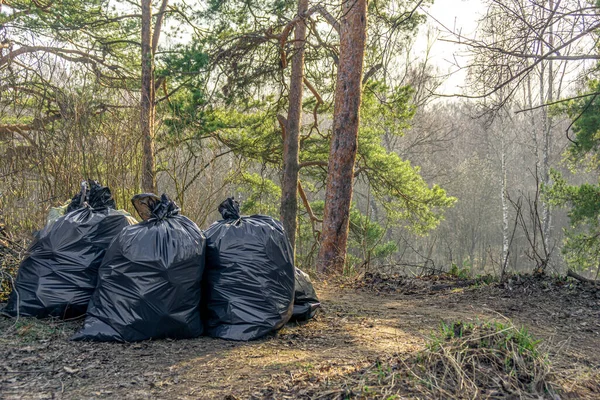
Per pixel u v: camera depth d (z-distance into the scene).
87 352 3.57
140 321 3.79
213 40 12.22
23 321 4.08
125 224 4.55
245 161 16.50
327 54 14.09
